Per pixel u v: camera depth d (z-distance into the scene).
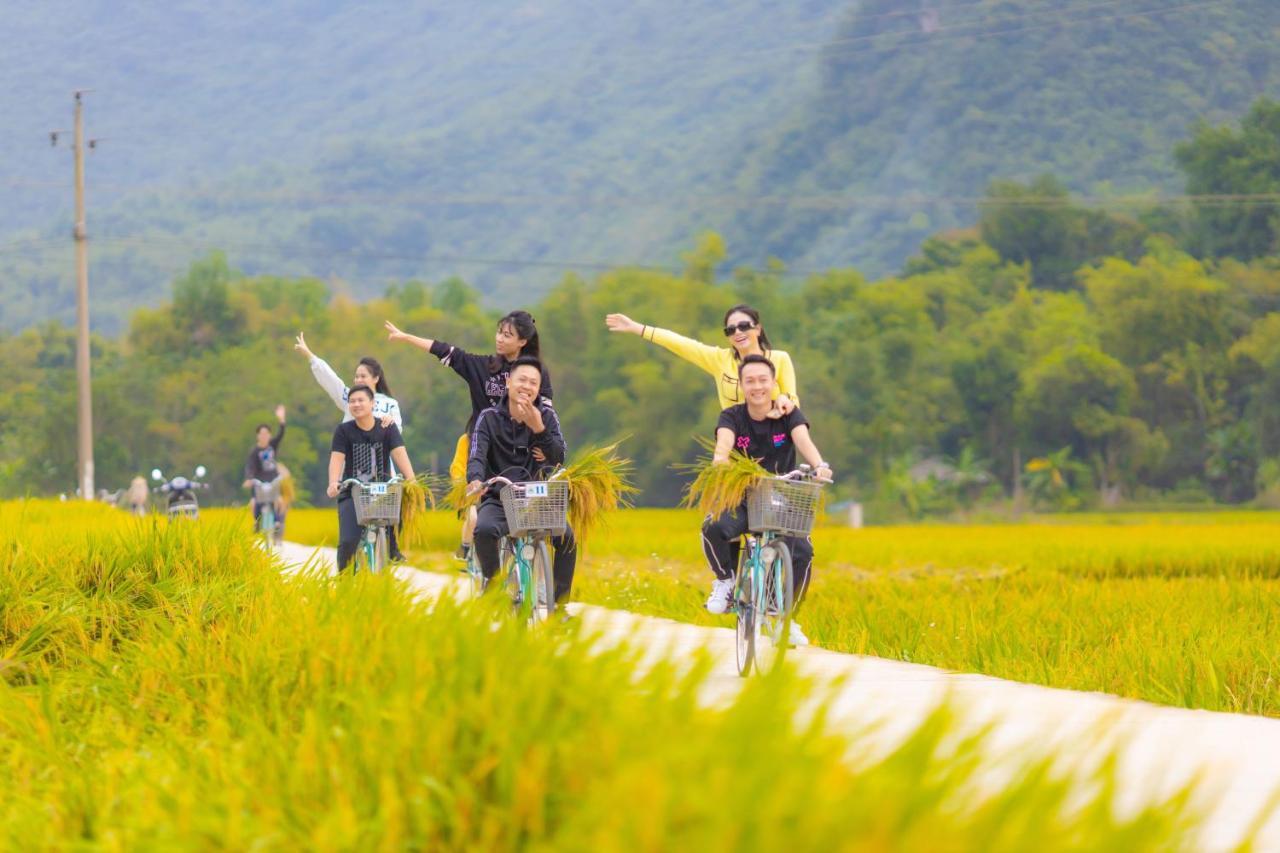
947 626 41.56
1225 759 23.11
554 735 14.98
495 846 14.15
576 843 12.48
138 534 33.97
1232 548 92.88
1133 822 12.80
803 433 32.03
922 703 27.61
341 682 20.92
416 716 16.48
